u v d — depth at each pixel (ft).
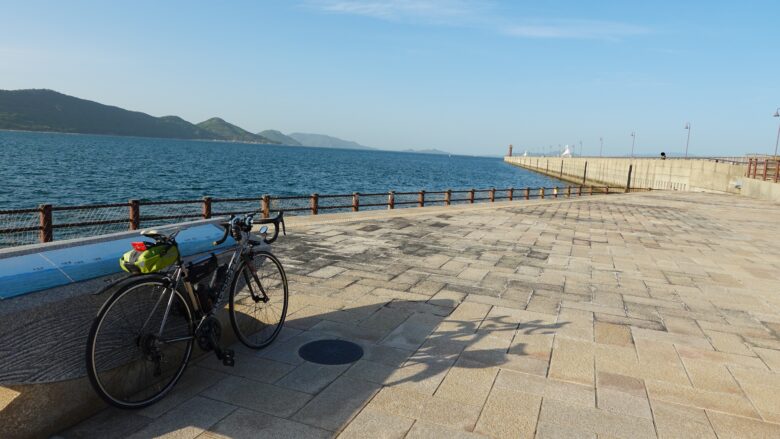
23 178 127.95
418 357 14.58
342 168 305.73
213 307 12.64
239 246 13.71
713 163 135.03
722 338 17.53
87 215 67.26
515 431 10.71
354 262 27.22
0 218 63.77
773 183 99.14
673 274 27.91
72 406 10.12
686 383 13.60
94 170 168.45
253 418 10.84
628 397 12.59
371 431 10.48
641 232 44.98
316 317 17.88
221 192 124.67
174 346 12.34
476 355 14.92
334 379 12.89
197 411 11.04
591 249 34.83
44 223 25.61
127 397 11.13
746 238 44.29
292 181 177.88
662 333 17.78
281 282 15.97
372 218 45.91
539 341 16.34
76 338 10.01
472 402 11.94
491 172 400.26
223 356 12.60
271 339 15.16
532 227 44.86
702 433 11.02
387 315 18.39
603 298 22.21
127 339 10.87
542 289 23.27
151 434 10.06
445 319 18.21
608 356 15.31
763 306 22.03
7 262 9.86
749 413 12.02
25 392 9.29
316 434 10.30
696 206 79.25
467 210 57.21
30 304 9.20
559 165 323.98
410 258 28.86
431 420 11.02
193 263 12.19
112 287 10.23
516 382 13.15
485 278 24.86
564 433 10.72
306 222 41.09
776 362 15.47
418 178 252.42
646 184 176.55
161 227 12.83
